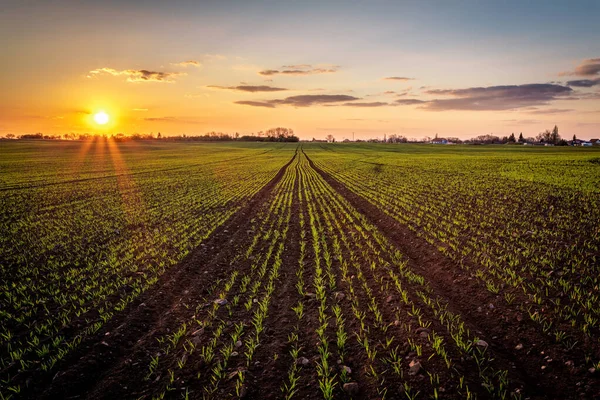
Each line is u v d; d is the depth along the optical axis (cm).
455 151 10350
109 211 2025
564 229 1247
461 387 497
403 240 1318
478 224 1420
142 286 920
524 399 471
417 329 653
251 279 986
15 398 501
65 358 595
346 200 2377
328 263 1068
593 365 511
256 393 517
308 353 615
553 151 9394
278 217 1869
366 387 518
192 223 1702
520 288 789
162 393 515
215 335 673
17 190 2892
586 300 701
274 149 12875
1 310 779
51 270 1048
